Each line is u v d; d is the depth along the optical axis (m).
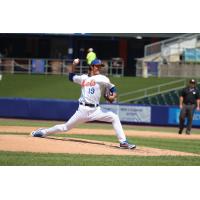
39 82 109.31
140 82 104.88
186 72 106.44
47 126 59.22
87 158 30.58
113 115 35.12
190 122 58.66
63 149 33.31
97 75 35.06
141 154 33.50
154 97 94.75
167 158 32.31
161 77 106.75
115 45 126.31
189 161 31.58
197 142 46.66
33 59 116.88
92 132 52.09
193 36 108.38
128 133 54.91
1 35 122.81
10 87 106.50
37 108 81.56
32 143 34.78
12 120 76.62
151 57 111.50
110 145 36.59
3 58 118.69
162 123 78.75
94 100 35.09
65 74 116.19
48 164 28.56
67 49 126.81
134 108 80.19
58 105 80.88
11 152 31.47
